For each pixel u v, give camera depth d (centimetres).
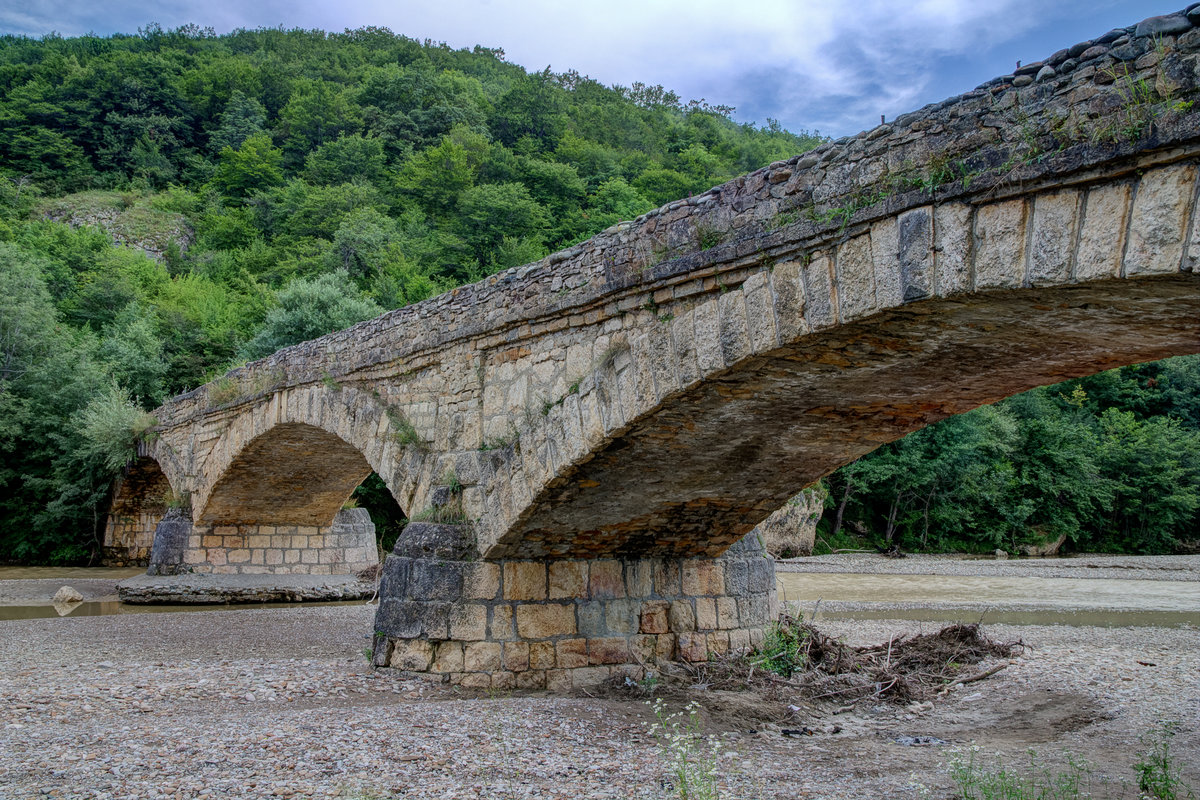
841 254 696
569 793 677
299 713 920
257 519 2506
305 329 3644
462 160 6581
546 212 6209
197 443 2405
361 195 6316
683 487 1085
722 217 807
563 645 1159
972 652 1403
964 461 4506
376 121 8131
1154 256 511
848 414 957
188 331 4378
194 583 2297
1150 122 505
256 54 10538
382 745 789
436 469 1254
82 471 3256
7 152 7650
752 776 757
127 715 925
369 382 1505
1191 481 4984
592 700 1055
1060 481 4775
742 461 1055
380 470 1412
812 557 4200
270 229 6669
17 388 3406
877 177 669
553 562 1181
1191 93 498
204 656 1395
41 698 988
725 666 1235
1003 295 604
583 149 7438
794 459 1078
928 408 956
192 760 723
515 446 1085
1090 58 555
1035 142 570
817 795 695
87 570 3134
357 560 2669
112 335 4147
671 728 937
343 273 4434
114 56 8894
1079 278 549
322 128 8038
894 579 3247
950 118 628
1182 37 509
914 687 1206
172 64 9250
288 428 1844
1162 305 598
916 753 873
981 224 603
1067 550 5000
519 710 968
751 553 1383
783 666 1280
